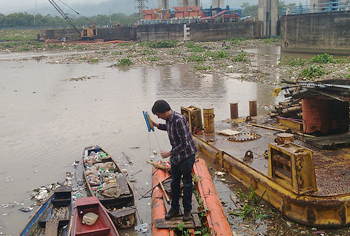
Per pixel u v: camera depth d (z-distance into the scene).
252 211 6.23
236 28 68.25
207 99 16.52
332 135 8.17
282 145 5.93
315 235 5.34
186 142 4.94
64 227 5.84
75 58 43.62
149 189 7.47
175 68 30.20
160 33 69.56
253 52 42.97
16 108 16.41
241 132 9.25
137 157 9.45
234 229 5.75
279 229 5.62
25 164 9.24
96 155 9.04
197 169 7.49
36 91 20.98
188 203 5.22
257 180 6.53
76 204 5.84
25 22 115.62
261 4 67.94
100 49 59.34
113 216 5.94
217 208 5.72
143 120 13.24
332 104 8.22
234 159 7.45
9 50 62.97
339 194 5.35
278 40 61.91
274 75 22.86
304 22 39.47
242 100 15.90
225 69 27.25
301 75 21.38
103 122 13.21
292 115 9.65
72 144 10.76
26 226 5.54
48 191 7.54
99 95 18.88
